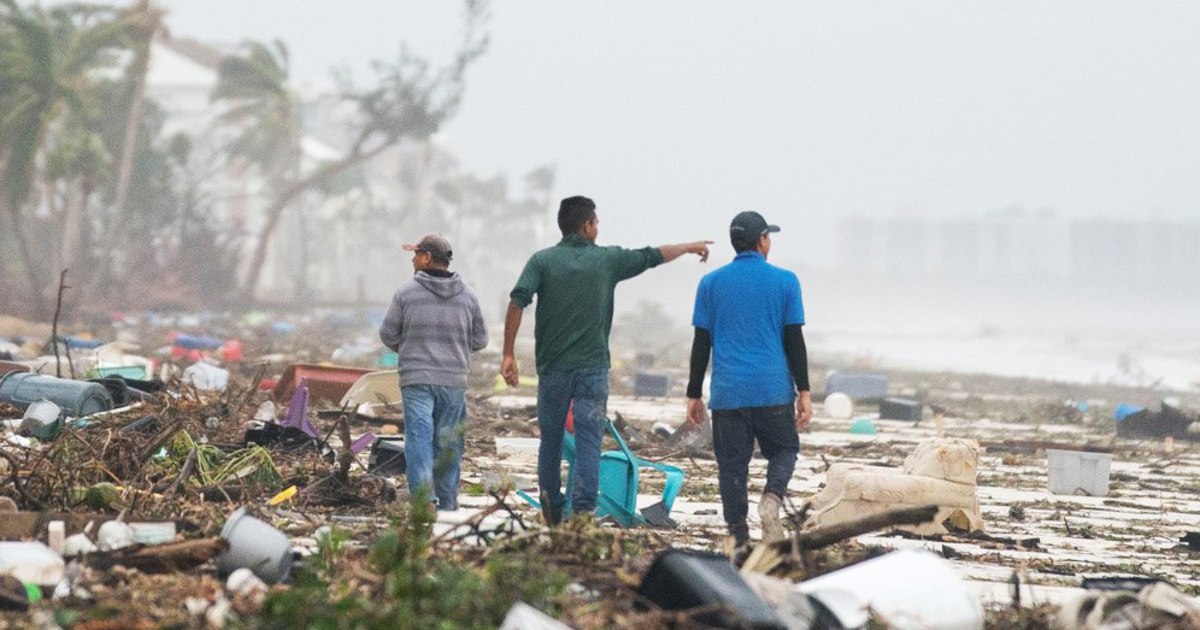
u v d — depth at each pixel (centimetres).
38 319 15775
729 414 2969
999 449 6612
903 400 8312
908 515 2405
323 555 2359
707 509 3916
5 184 17212
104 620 1958
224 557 2289
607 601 2028
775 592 2045
